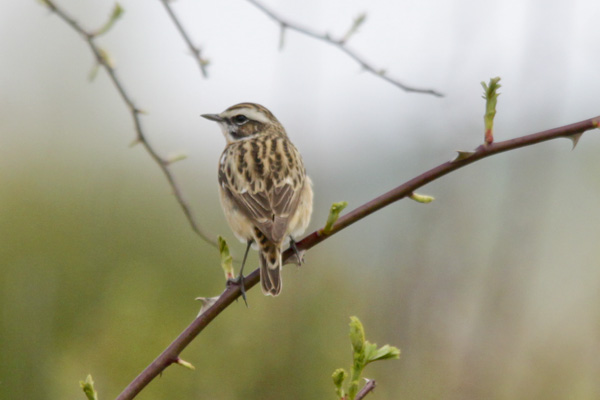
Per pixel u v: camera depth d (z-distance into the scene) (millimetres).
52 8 7426
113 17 7535
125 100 7797
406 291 13047
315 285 13875
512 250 12219
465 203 13047
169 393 12797
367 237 14430
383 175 14258
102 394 12477
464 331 12711
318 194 13930
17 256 16172
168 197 18859
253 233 8859
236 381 12914
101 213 17844
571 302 14305
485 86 5637
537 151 12367
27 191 17891
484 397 12195
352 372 5250
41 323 12891
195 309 16125
